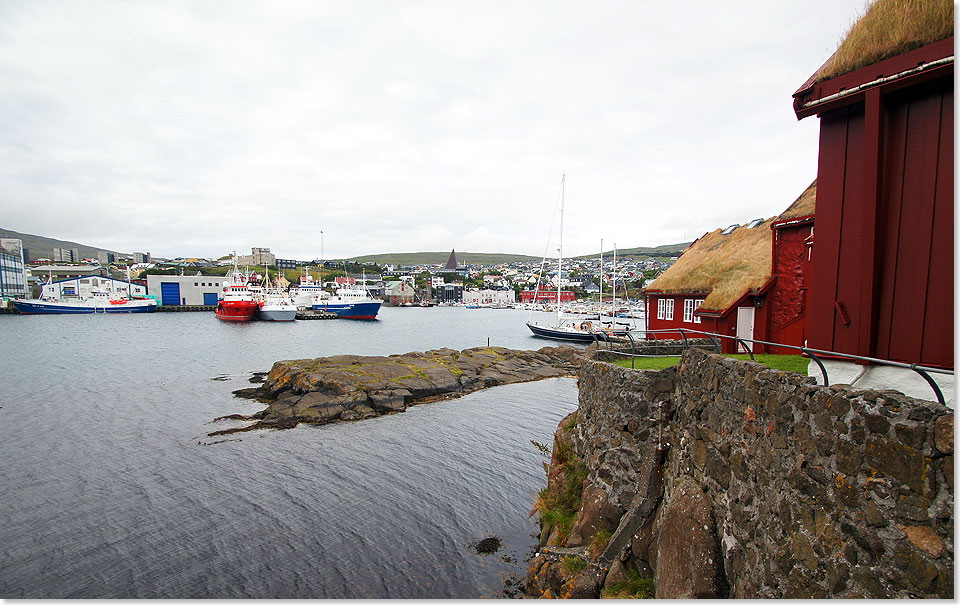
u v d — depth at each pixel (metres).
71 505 18.77
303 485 20.59
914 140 6.62
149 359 59.16
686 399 9.60
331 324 127.25
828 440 5.38
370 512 18.20
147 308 153.25
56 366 52.81
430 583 14.00
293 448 25.17
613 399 11.91
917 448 4.34
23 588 13.84
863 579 4.75
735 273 23.25
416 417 31.09
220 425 29.47
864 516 4.82
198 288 170.88
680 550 7.90
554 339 87.19
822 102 7.65
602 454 12.28
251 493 19.84
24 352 64.44
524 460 23.44
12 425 29.48
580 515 12.08
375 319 144.75
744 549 6.86
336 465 22.78
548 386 41.12
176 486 20.52
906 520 4.39
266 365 55.22
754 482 6.83
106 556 15.40
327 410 30.48
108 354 63.19
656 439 10.49
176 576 14.40
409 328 120.56
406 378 37.47
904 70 6.53
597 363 13.38
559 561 11.26
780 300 19.64
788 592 5.77
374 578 14.27
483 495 19.61
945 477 4.09
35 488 20.28
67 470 22.20
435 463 23.05
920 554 4.22
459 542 16.16
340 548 15.84
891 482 4.57
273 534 16.67
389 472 21.95
